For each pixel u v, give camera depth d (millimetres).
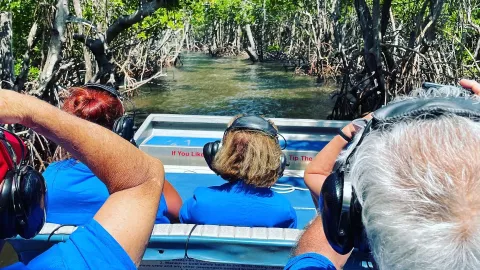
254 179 2883
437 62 17781
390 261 882
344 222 1186
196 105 22656
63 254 1234
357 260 2311
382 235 896
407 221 870
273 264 2660
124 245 1274
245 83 29844
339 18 29484
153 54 34156
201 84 29359
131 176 1362
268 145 2904
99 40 15109
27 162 1439
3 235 1306
